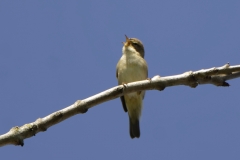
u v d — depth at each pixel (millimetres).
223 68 8953
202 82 9070
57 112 7895
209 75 8969
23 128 7598
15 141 7484
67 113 7969
